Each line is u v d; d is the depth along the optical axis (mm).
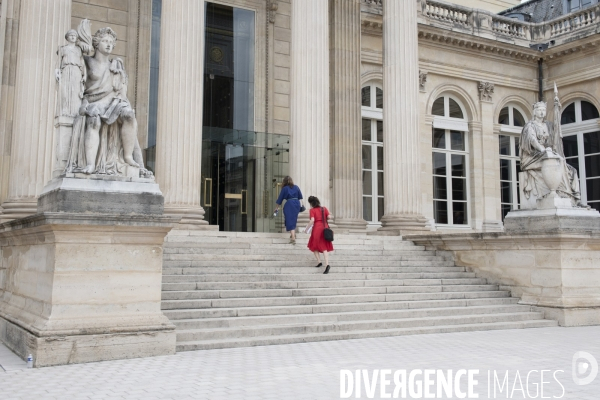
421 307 13898
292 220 16750
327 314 12469
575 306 14102
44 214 9039
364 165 26828
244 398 6906
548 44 30891
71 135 10008
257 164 23688
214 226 17031
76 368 8617
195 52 17141
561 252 14445
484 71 29984
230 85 24312
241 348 10500
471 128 29719
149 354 9578
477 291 15477
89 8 21266
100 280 9477
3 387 7453
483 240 16250
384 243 18453
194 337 10633
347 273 14961
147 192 9969
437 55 28750
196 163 16969
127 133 9977
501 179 30844
